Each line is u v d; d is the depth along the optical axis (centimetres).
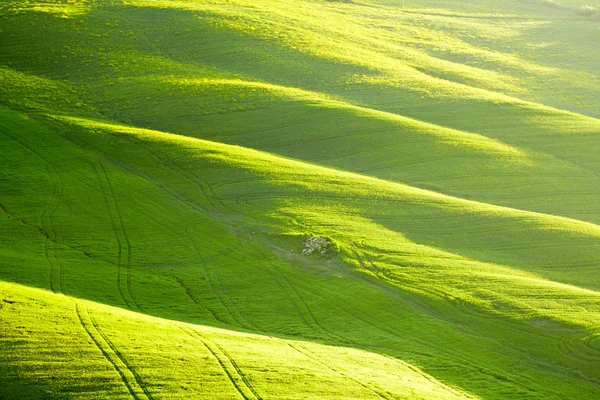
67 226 5447
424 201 5872
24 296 3703
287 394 2956
